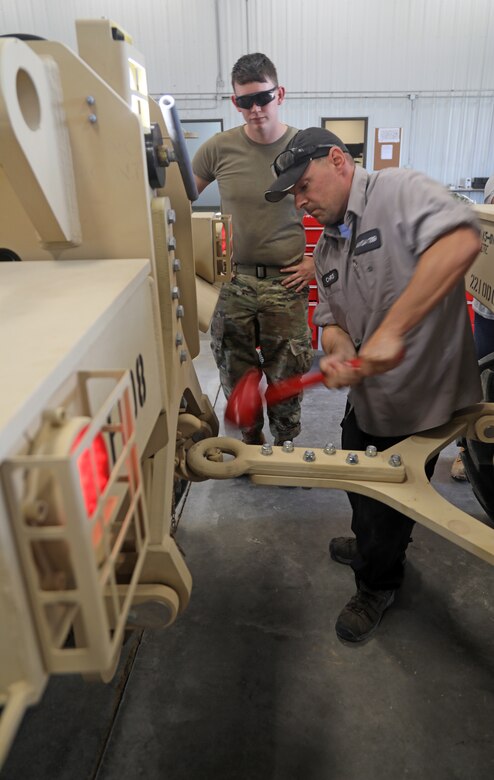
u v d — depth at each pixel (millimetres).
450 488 2320
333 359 1142
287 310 2252
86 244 827
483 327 2172
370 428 1424
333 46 5691
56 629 446
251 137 2076
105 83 741
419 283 1034
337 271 1371
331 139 1240
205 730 1324
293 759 1253
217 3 5574
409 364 1270
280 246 2182
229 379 2400
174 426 1000
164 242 883
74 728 1339
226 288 2271
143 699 1410
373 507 1440
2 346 479
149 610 855
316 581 1815
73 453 372
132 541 821
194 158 2273
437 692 1411
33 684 410
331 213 1292
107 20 807
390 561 1524
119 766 1245
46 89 710
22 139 639
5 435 351
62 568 445
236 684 1447
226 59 5797
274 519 2156
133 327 708
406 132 6012
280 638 1593
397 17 5559
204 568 1887
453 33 5613
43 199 715
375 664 1497
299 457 1171
